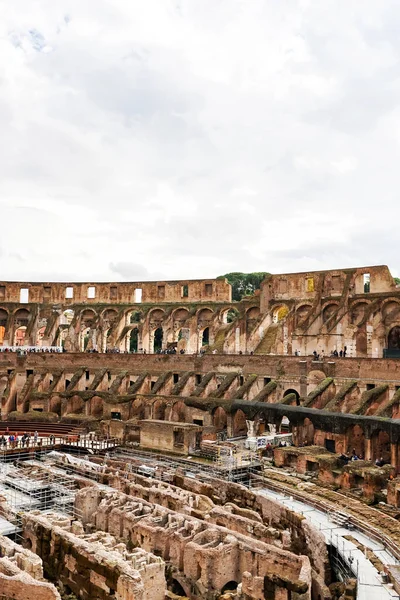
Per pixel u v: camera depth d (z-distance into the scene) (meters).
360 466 46.28
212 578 30.72
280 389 67.44
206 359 75.19
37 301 95.81
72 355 82.94
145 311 92.38
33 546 34.59
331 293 78.31
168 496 41.38
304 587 26.91
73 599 30.00
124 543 34.91
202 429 61.03
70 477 47.47
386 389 56.97
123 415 71.62
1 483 47.28
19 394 77.00
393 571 30.80
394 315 70.62
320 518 40.09
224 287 89.56
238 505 44.50
